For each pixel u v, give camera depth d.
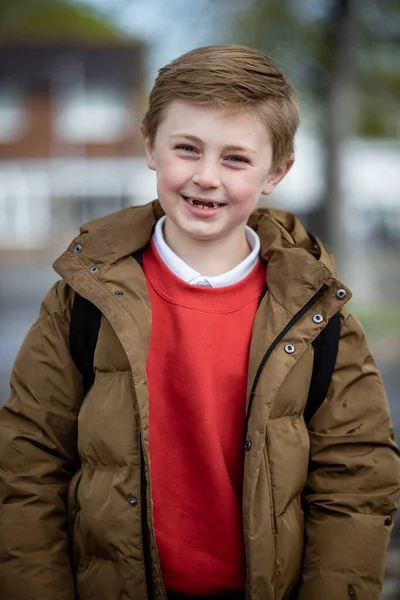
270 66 1.65
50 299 1.71
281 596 1.58
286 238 1.76
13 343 9.66
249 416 1.57
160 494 1.60
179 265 1.68
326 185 11.80
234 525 1.59
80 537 1.60
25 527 1.60
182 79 1.56
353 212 25.16
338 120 11.50
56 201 26.83
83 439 1.59
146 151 1.74
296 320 1.63
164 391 1.62
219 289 1.67
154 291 1.68
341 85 11.29
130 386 1.58
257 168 1.61
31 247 26.12
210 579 1.59
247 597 1.54
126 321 1.59
